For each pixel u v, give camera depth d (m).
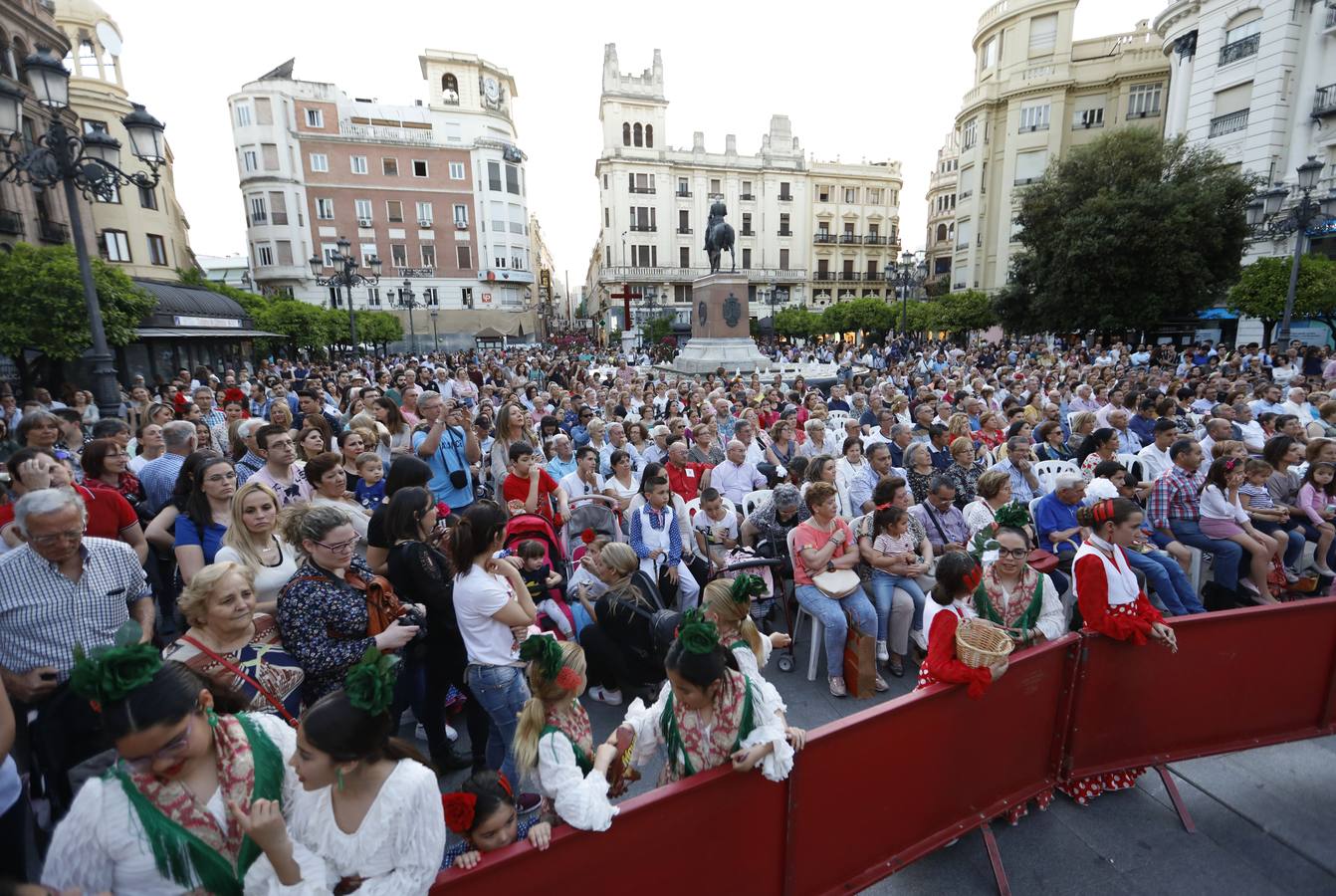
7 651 2.64
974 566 2.89
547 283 96.81
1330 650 3.23
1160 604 4.91
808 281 64.12
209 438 7.25
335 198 48.50
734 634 2.63
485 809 1.93
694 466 6.93
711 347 18.98
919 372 20.19
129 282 13.73
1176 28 28.08
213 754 1.70
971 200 42.56
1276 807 3.13
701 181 59.12
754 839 2.22
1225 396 10.64
